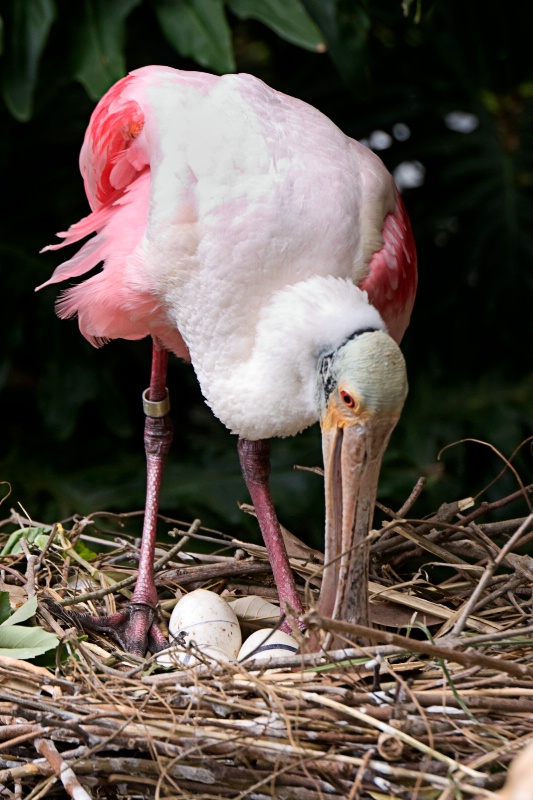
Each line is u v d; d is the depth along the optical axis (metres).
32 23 10.27
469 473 12.09
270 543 8.58
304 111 8.29
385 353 6.72
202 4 10.38
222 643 7.50
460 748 5.93
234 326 7.76
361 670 6.43
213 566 8.55
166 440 9.38
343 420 6.89
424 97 12.54
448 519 8.25
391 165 12.48
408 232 8.59
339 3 10.75
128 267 8.12
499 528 8.27
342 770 5.85
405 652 6.35
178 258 7.84
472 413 12.08
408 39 12.77
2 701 6.48
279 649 7.21
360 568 7.00
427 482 11.28
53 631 7.47
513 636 6.50
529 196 12.40
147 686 6.45
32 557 8.20
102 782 6.12
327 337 7.11
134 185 8.59
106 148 8.59
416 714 6.09
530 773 4.47
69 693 6.50
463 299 12.36
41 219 11.97
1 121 11.85
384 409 6.68
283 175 7.73
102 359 11.80
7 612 7.41
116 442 12.14
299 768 5.95
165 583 8.45
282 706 5.98
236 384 7.70
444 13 12.52
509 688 6.31
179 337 8.62
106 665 7.15
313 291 7.33
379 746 5.80
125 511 11.11
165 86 8.38
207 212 7.73
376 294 7.97
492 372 12.36
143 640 7.95
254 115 7.96
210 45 10.38
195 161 7.85
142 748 6.05
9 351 11.66
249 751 5.95
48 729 6.13
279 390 7.43
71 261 8.47
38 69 10.67
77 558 8.38
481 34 12.58
